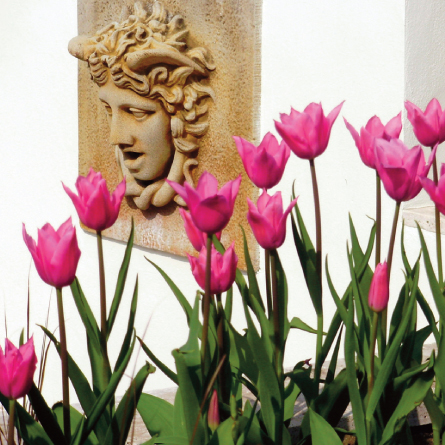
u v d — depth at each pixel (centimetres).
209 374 132
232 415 128
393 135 155
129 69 360
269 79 348
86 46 383
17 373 111
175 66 362
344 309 135
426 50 318
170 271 416
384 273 131
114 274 459
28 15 518
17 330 538
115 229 452
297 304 353
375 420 147
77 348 484
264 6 345
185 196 117
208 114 374
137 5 401
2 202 549
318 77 335
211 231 119
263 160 132
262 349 134
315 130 137
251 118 348
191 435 128
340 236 335
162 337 423
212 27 367
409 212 310
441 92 331
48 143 509
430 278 137
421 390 139
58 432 123
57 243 116
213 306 146
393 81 310
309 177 345
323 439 137
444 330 137
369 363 142
